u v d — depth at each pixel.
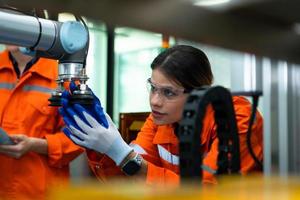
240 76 2.53
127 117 1.41
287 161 2.50
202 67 0.99
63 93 0.91
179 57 0.97
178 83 0.96
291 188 0.36
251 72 2.51
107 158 0.98
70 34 0.80
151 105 1.00
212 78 1.04
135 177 0.93
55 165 1.43
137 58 2.95
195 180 0.50
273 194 0.34
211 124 0.82
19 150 1.35
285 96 2.49
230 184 0.35
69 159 1.42
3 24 0.70
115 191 0.29
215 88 0.55
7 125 1.43
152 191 0.30
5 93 1.47
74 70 0.87
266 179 0.38
